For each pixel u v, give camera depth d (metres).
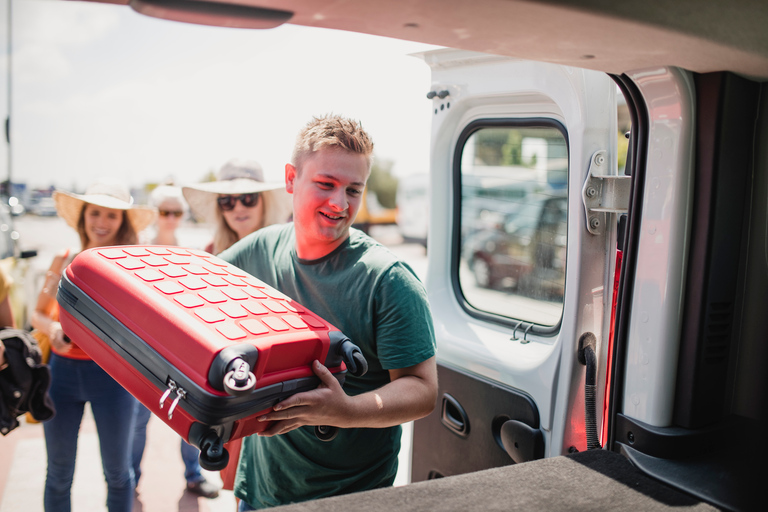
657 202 1.46
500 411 2.29
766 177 1.44
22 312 5.21
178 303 1.35
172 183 4.28
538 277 2.41
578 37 1.12
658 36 1.11
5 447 4.37
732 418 1.51
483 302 2.67
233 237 3.73
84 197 3.23
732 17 1.15
